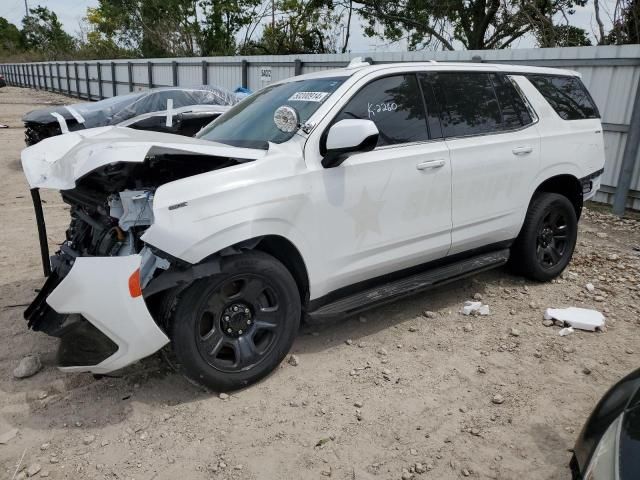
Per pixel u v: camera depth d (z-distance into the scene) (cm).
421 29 2436
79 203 363
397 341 402
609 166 845
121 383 346
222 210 305
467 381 352
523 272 506
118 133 376
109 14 4106
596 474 197
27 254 580
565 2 1920
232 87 1795
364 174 366
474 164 427
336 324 428
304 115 368
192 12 3659
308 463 279
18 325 421
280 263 336
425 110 410
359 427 307
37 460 280
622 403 221
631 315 449
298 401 329
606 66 818
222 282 312
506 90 469
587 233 707
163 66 2327
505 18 2030
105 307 286
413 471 274
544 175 482
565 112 511
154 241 290
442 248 424
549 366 370
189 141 350
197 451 287
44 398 331
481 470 275
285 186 330
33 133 1028
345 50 3023
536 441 296
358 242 371
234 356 333
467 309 445
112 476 270
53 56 5269
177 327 305
